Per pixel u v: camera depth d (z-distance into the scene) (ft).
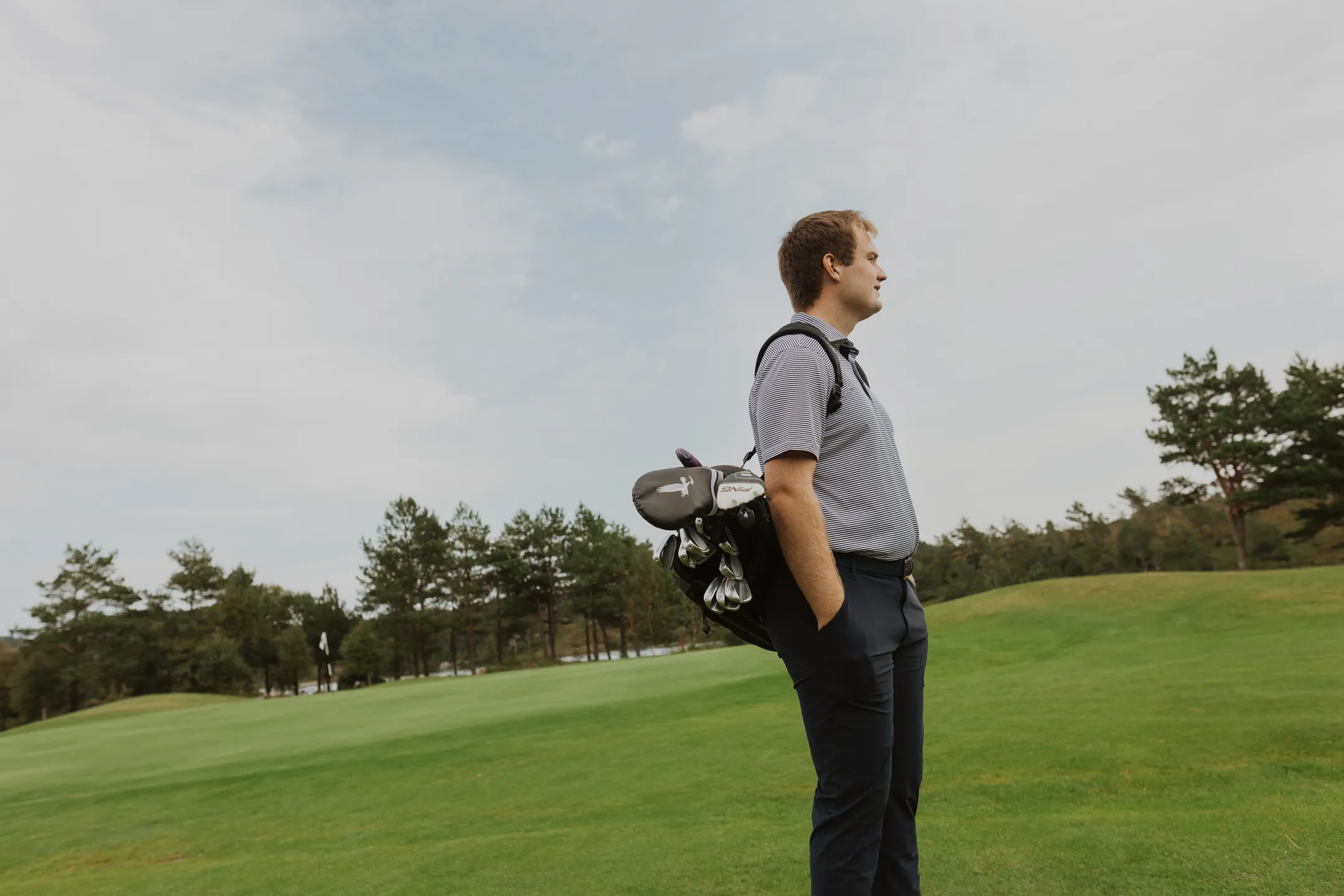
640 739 24.70
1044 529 226.58
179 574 222.89
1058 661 37.60
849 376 5.84
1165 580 70.90
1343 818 9.12
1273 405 130.72
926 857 9.46
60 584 207.41
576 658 246.27
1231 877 7.71
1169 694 20.71
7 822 23.13
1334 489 127.24
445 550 197.88
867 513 5.56
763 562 5.28
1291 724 15.17
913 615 5.87
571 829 13.88
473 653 195.00
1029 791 12.85
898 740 6.01
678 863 10.65
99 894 13.29
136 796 24.91
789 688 35.32
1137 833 9.40
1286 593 58.29
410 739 30.63
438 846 13.62
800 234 6.24
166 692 214.07
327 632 222.28
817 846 5.35
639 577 189.88
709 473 5.30
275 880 12.68
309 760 28.22
